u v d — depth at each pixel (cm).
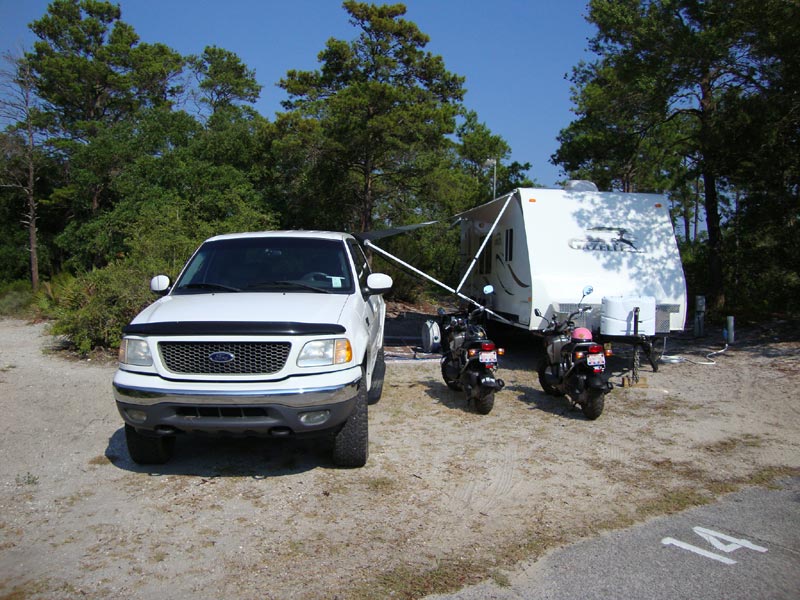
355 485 486
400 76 2164
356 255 683
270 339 458
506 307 1045
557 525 421
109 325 995
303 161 2045
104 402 726
